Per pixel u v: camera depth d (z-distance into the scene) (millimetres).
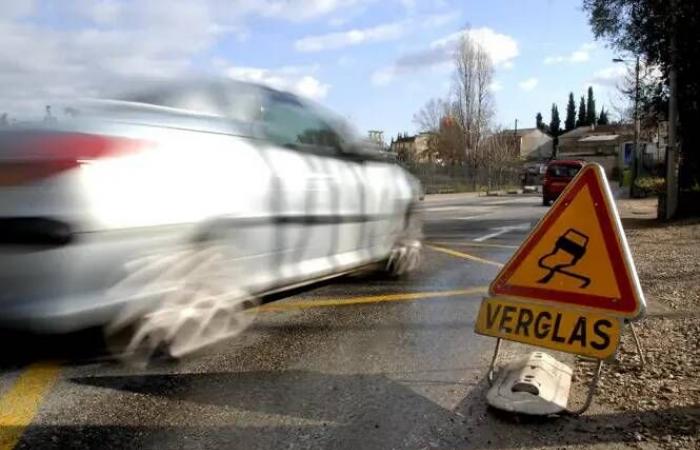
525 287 3568
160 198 3424
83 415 3264
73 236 3043
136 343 3646
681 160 15805
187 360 4074
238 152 4047
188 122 3805
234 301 4031
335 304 5855
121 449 2912
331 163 5145
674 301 5938
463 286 6762
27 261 3021
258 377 3859
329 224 5020
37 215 3008
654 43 14453
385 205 6117
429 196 37625
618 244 3324
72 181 3055
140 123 3523
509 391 3377
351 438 3059
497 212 19406
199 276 3738
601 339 3301
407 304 5898
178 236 3545
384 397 3574
